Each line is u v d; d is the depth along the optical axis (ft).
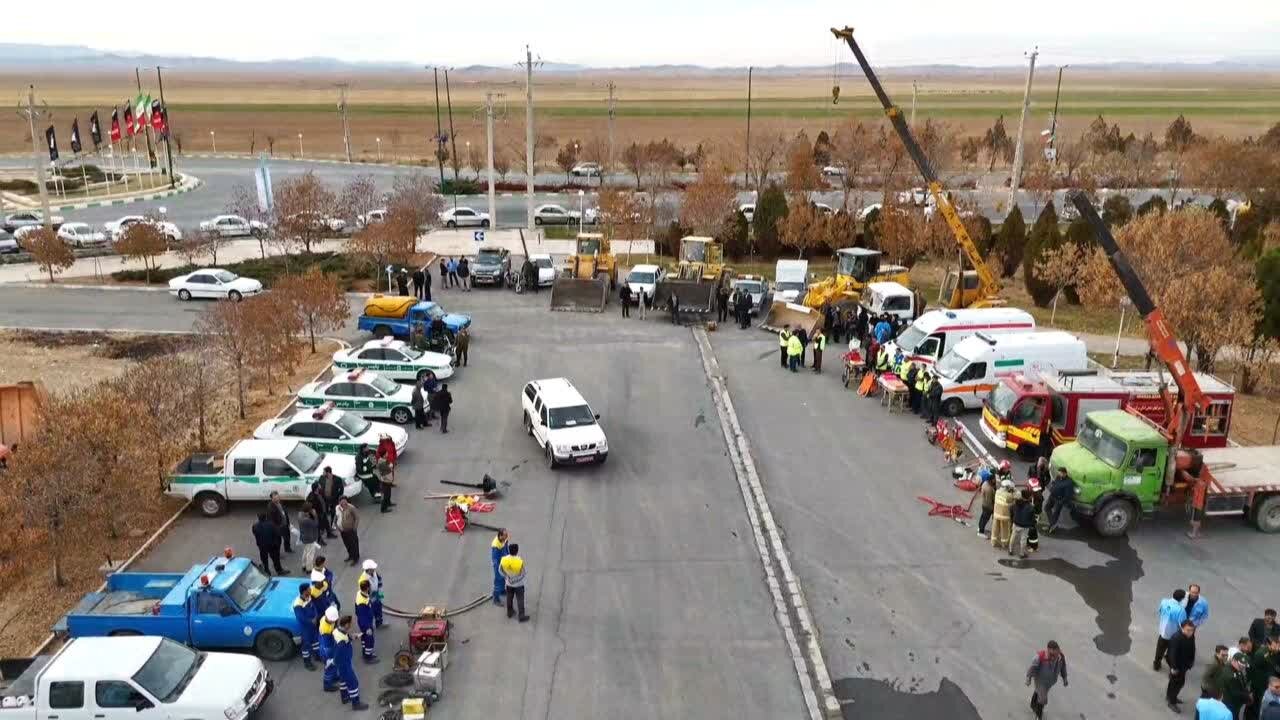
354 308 140.67
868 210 213.46
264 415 95.86
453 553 67.56
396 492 77.92
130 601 56.65
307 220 169.78
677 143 423.64
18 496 59.93
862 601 61.36
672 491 78.23
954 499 76.79
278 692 51.96
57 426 63.10
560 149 388.37
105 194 263.90
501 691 51.98
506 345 122.42
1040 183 239.71
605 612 59.93
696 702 51.13
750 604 61.05
